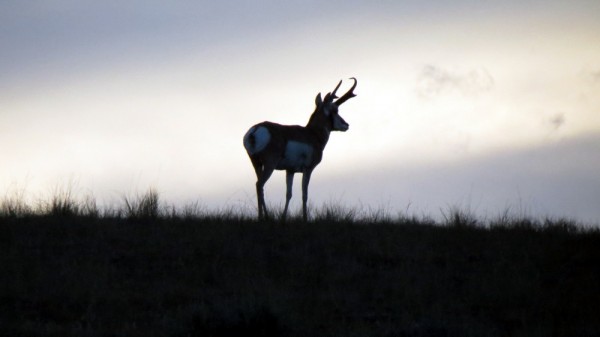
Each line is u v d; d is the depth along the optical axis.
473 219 64.06
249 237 57.31
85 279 48.22
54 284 47.69
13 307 45.12
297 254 54.59
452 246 58.09
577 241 58.78
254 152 65.25
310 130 69.88
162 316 44.84
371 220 63.66
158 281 49.94
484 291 49.62
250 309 42.00
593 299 48.88
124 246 55.22
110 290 47.69
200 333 41.41
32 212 60.81
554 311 47.53
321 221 61.53
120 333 41.88
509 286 50.22
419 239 58.94
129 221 60.53
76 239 55.97
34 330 41.34
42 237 55.81
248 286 48.66
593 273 53.31
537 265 55.03
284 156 66.56
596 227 62.81
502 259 55.62
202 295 47.84
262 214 62.56
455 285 51.66
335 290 49.50
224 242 55.84
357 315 46.59
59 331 41.53
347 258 55.06
